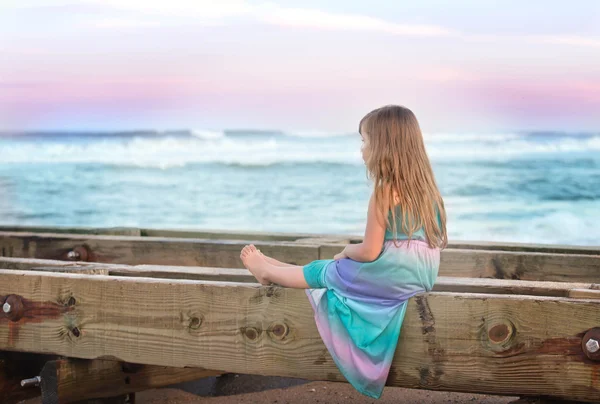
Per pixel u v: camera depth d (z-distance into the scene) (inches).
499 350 115.1
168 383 153.9
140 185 780.6
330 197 710.5
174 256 201.9
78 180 806.5
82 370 140.8
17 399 156.6
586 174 790.5
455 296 117.6
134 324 133.9
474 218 598.9
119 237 210.7
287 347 124.9
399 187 120.0
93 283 136.8
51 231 237.3
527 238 531.8
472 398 162.4
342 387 171.6
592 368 111.0
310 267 126.5
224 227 592.1
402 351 120.1
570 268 175.5
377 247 119.5
